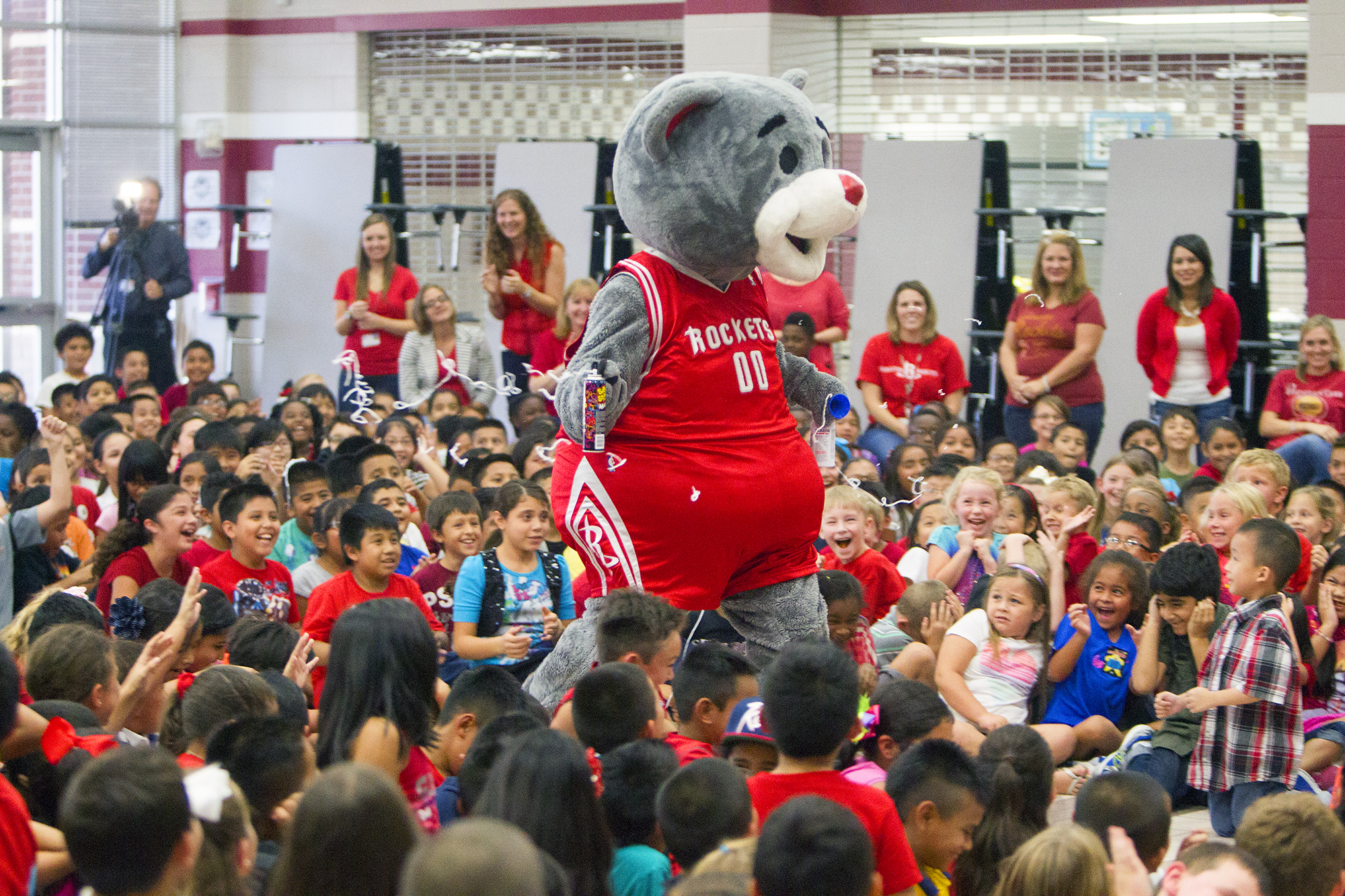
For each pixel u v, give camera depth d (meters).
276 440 7.05
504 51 12.95
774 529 4.55
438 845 1.91
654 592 4.48
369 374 10.30
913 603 5.46
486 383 9.67
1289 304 11.20
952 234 10.66
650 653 4.02
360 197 12.18
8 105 13.47
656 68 12.49
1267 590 5.01
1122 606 5.52
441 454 8.22
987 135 11.61
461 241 13.08
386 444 7.10
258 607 5.37
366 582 5.18
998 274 10.51
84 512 7.11
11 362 13.62
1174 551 5.30
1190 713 5.18
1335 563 5.46
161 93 13.78
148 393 9.12
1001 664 5.31
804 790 3.11
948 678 5.25
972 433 7.86
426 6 13.01
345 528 5.15
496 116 13.05
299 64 13.52
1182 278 8.83
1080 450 7.90
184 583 5.59
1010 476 7.47
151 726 3.86
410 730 3.42
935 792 3.32
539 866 1.95
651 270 4.46
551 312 9.70
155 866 2.38
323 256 12.25
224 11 13.57
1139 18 11.16
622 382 4.35
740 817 2.88
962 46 11.59
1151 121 11.26
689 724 3.87
